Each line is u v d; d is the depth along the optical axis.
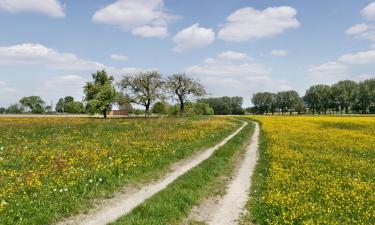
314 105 170.50
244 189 16.47
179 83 92.88
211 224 11.99
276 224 11.12
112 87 85.56
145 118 78.00
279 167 19.61
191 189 15.81
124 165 19.19
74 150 23.75
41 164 19.34
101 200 14.12
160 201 13.59
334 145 30.56
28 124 52.78
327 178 17.39
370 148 29.30
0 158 20.02
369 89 151.00
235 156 25.94
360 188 15.49
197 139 33.31
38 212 12.05
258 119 85.38
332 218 11.64
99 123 56.34
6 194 13.40
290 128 49.28
